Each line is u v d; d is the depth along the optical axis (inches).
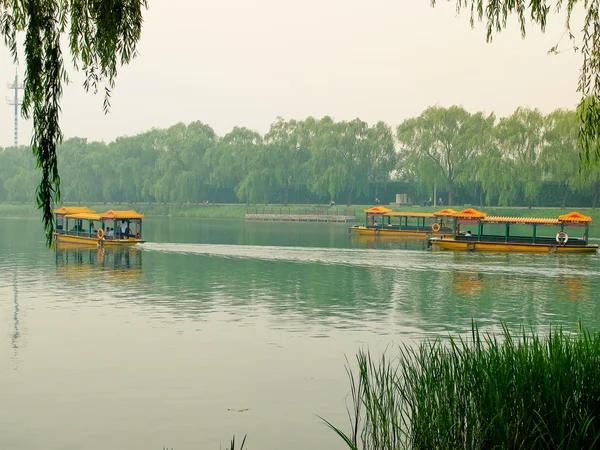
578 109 416.8
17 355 703.7
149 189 4050.2
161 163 3966.5
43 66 372.8
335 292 1157.7
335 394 573.6
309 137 3878.0
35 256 1739.7
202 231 2822.3
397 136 3486.7
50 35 375.6
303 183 3969.0
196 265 1562.5
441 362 417.4
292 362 676.7
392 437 395.9
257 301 1056.8
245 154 3850.9
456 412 358.9
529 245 1989.4
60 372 641.6
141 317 912.3
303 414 527.2
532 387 343.0
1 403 553.6
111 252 1861.5
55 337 789.2
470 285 1252.5
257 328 844.0
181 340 774.5
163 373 637.3
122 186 4151.1
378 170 3762.3
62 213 2241.6
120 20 392.2
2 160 4763.8
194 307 994.7
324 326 858.8
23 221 3705.7
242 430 497.0
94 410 538.6
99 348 734.5
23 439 481.4
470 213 2123.5
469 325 875.4
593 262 1681.8
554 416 334.3
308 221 3681.1
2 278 1314.0
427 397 377.7
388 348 736.3
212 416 525.7
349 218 3590.1
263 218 3777.1
